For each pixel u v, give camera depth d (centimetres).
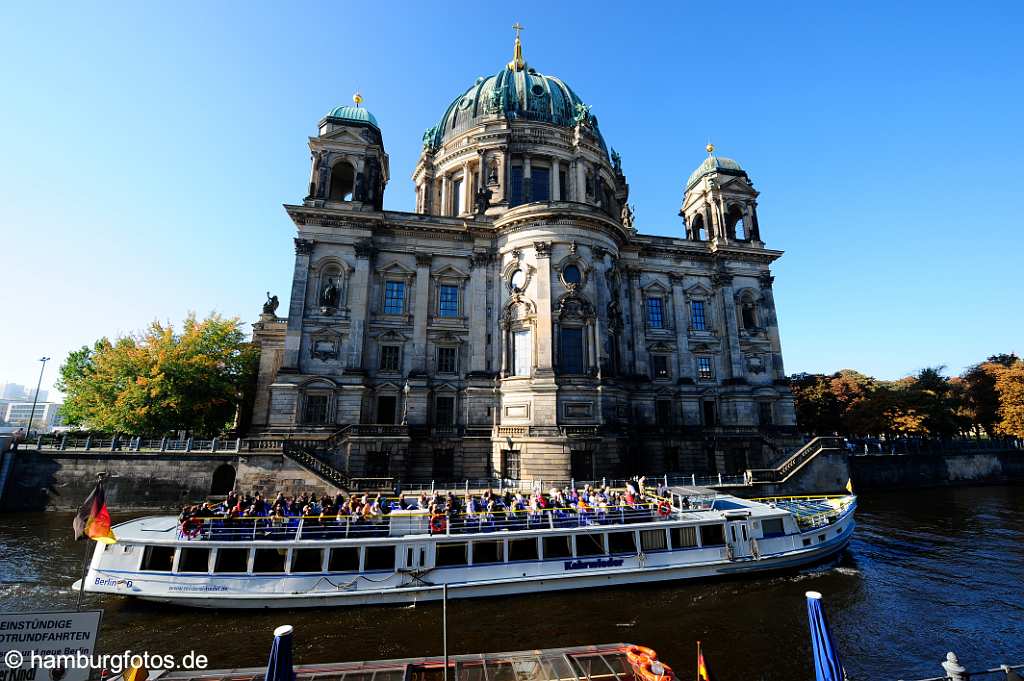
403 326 4816
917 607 2111
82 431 5366
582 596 2211
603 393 4362
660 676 1149
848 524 2927
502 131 5741
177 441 4247
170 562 2100
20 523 3522
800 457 4444
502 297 4866
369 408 4581
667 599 2186
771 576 2484
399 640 1802
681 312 5591
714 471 4981
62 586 2242
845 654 1719
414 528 2255
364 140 4956
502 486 4053
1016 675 1030
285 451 3534
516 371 4634
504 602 2142
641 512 2500
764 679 1543
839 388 7775
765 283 5850
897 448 6359
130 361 4953
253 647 1742
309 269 4638
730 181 5984
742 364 5569
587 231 4762
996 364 7975
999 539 3262
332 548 2144
